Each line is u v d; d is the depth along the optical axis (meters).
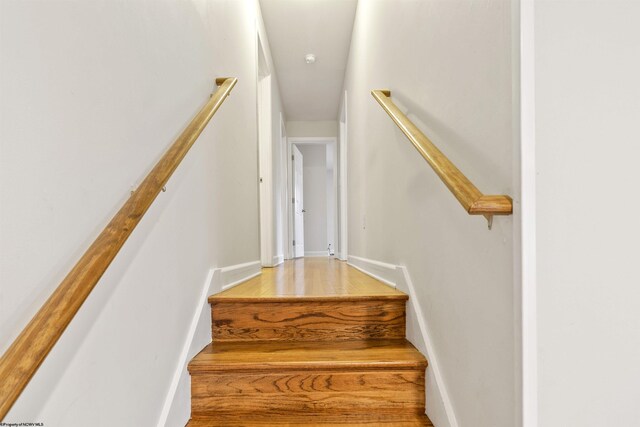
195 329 1.41
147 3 1.06
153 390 1.05
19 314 0.59
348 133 4.25
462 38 1.03
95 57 0.81
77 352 0.72
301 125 6.38
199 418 1.28
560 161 0.75
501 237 0.82
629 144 0.76
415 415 1.30
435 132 1.26
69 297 0.59
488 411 0.88
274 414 1.30
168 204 1.18
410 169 1.58
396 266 1.86
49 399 0.64
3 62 0.57
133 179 0.97
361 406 1.32
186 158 1.35
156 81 1.12
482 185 0.92
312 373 1.32
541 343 0.75
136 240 0.96
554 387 0.75
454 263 1.09
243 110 2.47
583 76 0.76
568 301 0.75
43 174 0.65
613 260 0.76
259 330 1.61
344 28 3.72
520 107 0.75
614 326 0.76
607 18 0.76
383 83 2.20
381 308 1.62
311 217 8.20
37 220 0.63
